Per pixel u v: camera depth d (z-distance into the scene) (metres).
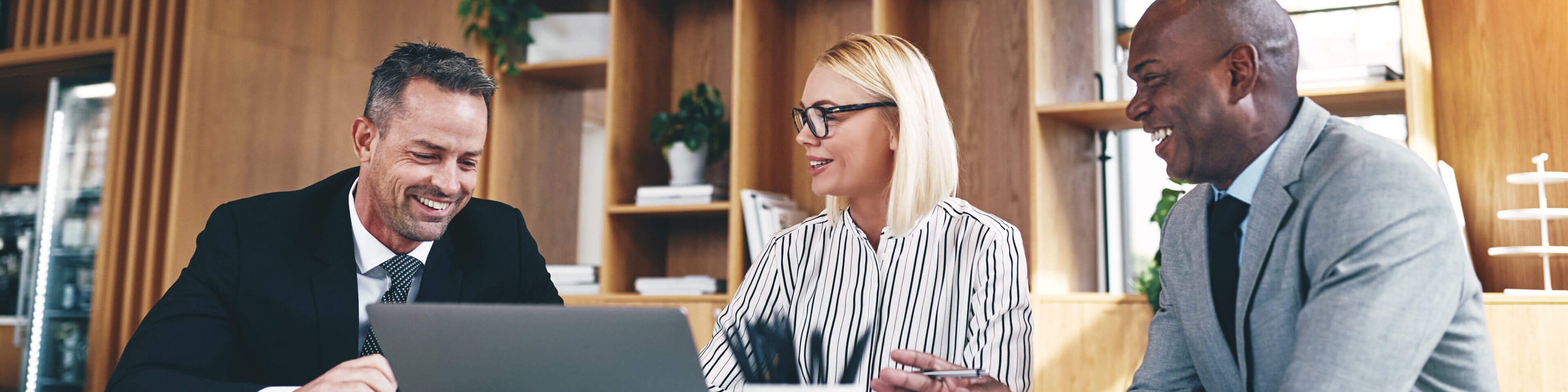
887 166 1.39
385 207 1.33
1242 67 1.01
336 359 1.35
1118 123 3.03
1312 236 0.96
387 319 0.97
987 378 1.13
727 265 3.49
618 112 3.34
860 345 1.26
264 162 3.52
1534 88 2.58
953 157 1.40
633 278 3.41
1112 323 2.71
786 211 3.18
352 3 3.88
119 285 3.32
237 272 1.36
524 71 3.55
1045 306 2.78
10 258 4.11
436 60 1.32
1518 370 2.23
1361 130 1.01
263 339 1.35
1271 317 1.00
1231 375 1.07
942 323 1.34
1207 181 1.10
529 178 3.64
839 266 1.46
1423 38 2.62
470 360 0.95
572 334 0.89
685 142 3.24
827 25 3.45
